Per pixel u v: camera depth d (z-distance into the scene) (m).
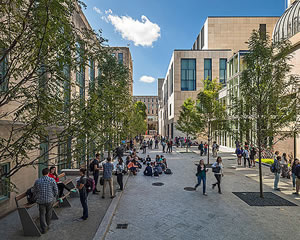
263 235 5.98
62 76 4.21
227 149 30.73
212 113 19.05
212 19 49.28
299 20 18.59
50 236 5.66
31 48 3.96
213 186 10.73
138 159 19.92
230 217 7.26
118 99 8.47
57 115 4.34
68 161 4.69
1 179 3.66
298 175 9.65
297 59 15.26
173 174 14.54
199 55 45.22
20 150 3.69
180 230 6.30
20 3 3.67
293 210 7.91
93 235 5.74
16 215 7.05
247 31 48.97
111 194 9.15
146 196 9.60
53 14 3.75
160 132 92.94
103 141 6.37
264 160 18.95
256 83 9.60
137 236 5.93
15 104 7.27
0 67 5.24
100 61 5.11
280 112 9.05
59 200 7.15
